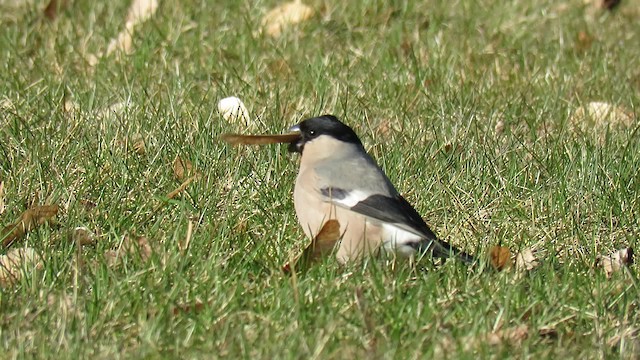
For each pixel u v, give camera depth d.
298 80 14.53
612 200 11.40
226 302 8.80
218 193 11.18
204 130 12.30
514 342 8.54
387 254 9.92
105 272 9.11
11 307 8.74
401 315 8.67
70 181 11.20
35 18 16.47
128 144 12.04
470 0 17.64
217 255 9.65
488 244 10.55
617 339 8.72
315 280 9.27
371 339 8.41
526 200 11.55
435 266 9.96
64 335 8.16
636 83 15.34
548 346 8.56
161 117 12.81
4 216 10.63
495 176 11.88
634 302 9.36
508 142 12.79
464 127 13.10
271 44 15.77
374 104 13.83
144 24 16.06
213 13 16.80
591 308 9.22
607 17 17.75
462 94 14.11
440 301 9.05
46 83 13.84
